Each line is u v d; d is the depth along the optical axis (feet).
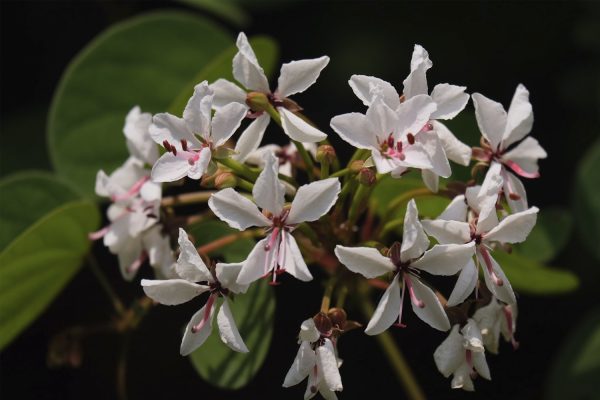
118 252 1.64
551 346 1.99
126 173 1.64
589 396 1.81
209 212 1.63
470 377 1.53
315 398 1.82
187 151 1.54
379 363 2.02
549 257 1.79
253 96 1.56
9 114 2.03
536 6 2.03
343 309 1.59
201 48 1.82
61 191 1.76
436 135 1.53
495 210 1.53
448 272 1.51
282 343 2.02
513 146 1.64
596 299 1.98
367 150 1.56
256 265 1.51
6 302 1.72
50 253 1.70
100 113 1.80
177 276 1.60
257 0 1.99
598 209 1.83
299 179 1.84
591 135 2.02
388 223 1.63
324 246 1.60
